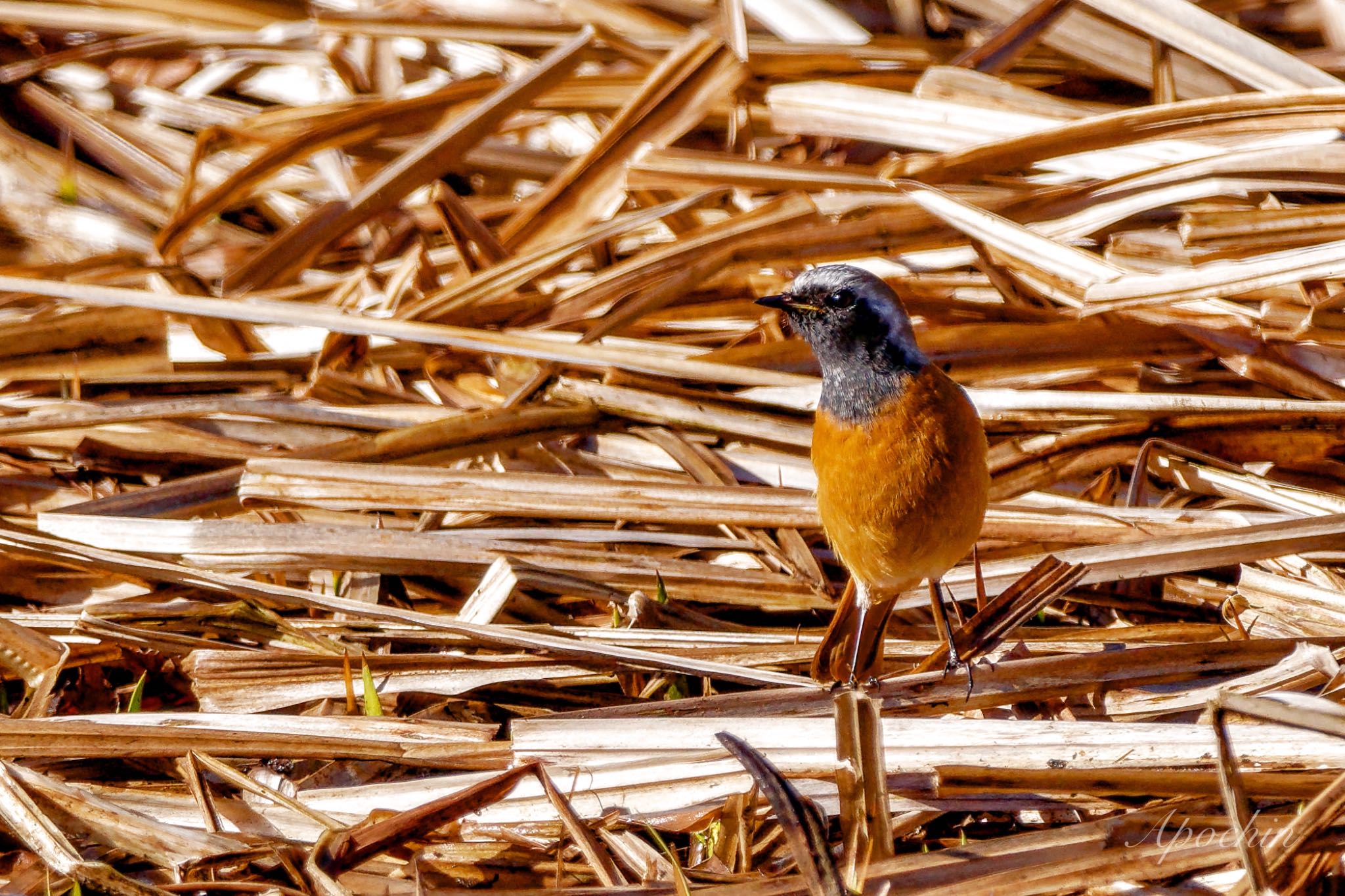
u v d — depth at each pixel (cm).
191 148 1438
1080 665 822
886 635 980
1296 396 1058
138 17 1512
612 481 1005
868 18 1413
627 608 970
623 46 1309
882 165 1174
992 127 1163
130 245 1377
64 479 1105
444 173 1282
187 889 708
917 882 683
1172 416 1035
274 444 1113
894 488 822
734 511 990
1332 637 830
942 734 752
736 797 748
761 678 852
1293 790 706
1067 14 1298
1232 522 959
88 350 1155
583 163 1230
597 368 1109
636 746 777
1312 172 1052
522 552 971
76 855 711
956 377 1102
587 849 712
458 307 1152
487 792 727
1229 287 977
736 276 1212
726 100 1349
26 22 1516
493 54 1446
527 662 902
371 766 835
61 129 1475
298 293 1267
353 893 698
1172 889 674
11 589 1009
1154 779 717
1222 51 1148
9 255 1396
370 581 1009
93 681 948
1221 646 825
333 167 1330
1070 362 1098
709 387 1126
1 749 764
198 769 778
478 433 1071
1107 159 1152
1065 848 700
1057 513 989
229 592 958
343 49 1458
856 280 830
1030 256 1057
